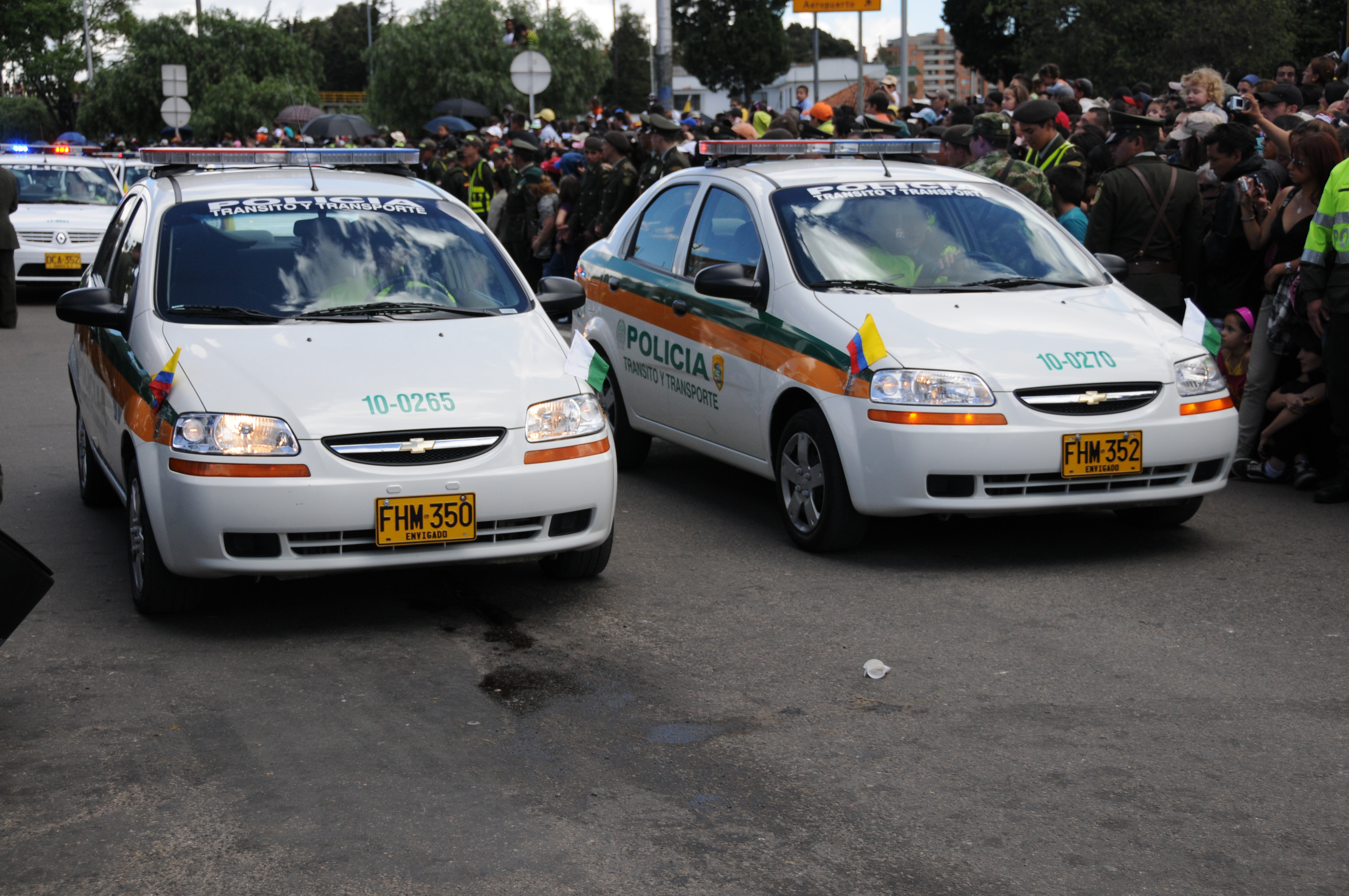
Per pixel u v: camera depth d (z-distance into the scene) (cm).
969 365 565
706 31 6275
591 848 338
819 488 607
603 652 487
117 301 616
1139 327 608
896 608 534
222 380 502
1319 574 570
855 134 1393
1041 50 2631
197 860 333
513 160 1675
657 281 750
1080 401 566
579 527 527
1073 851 335
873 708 431
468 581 574
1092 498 573
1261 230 752
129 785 375
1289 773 378
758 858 333
